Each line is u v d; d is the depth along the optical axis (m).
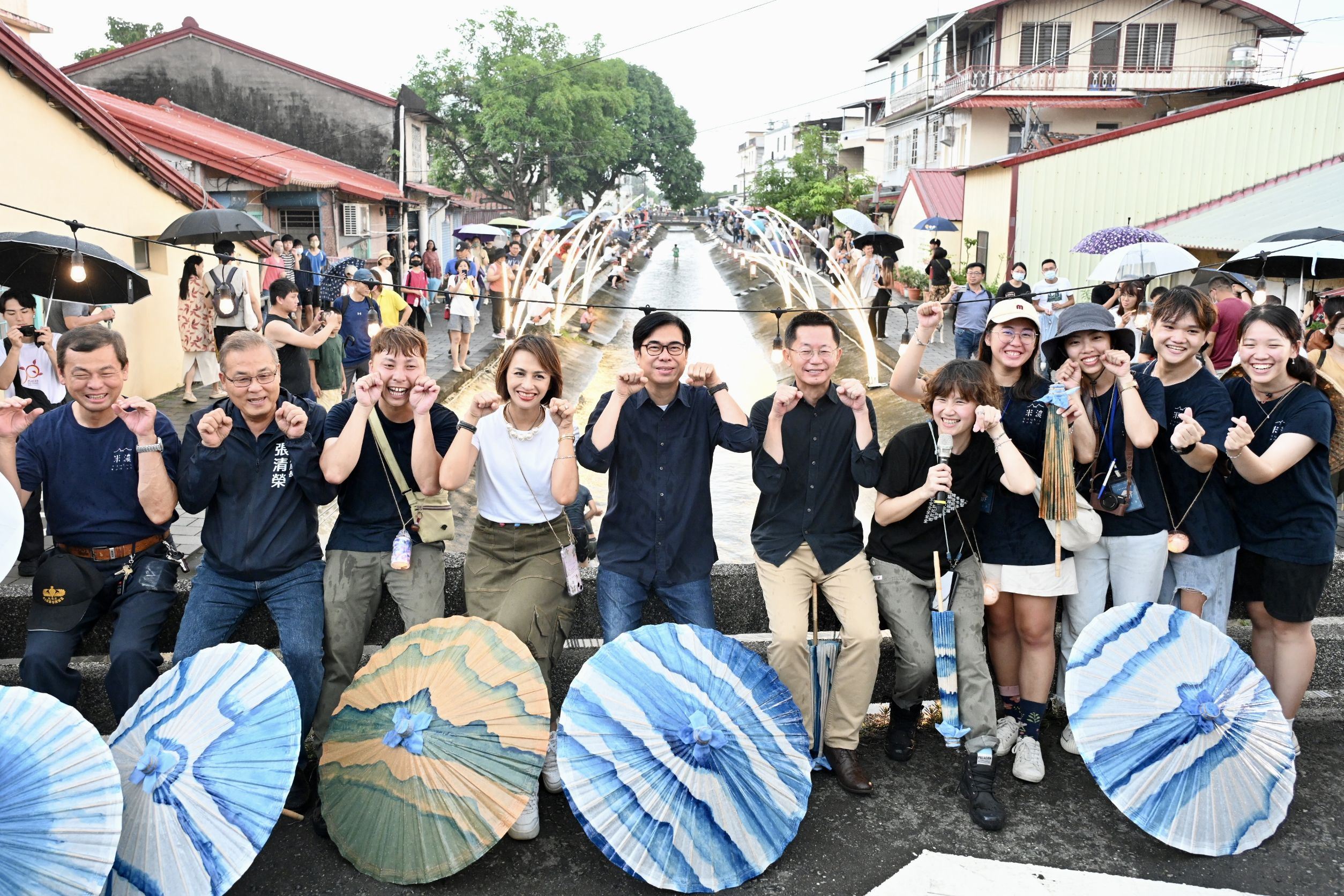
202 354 10.96
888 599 4.20
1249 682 3.96
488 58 38.81
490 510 4.14
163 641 4.58
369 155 28.67
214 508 4.02
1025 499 4.10
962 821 3.91
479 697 3.65
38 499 4.87
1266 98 20.00
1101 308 4.09
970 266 13.68
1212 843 3.69
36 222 9.24
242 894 3.45
